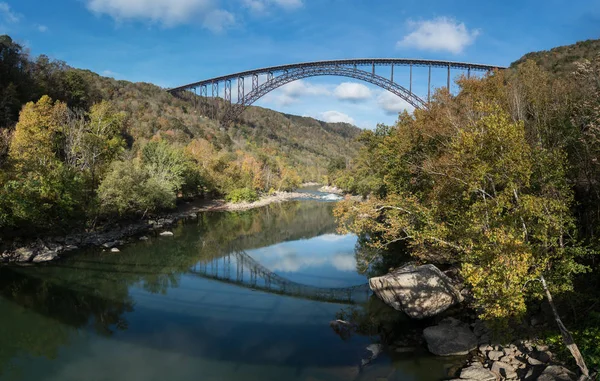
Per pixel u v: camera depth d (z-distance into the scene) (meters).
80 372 10.52
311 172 134.75
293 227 40.19
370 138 35.06
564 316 10.07
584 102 11.07
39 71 59.06
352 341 12.27
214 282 19.92
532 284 8.84
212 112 127.19
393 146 22.55
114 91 105.12
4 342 12.47
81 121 39.22
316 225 41.56
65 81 63.72
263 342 12.36
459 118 16.38
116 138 50.28
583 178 11.45
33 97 52.25
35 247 23.38
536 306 11.17
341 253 27.34
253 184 74.25
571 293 10.00
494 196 9.66
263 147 139.88
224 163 70.25
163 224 39.00
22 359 11.30
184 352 11.66
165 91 130.75
